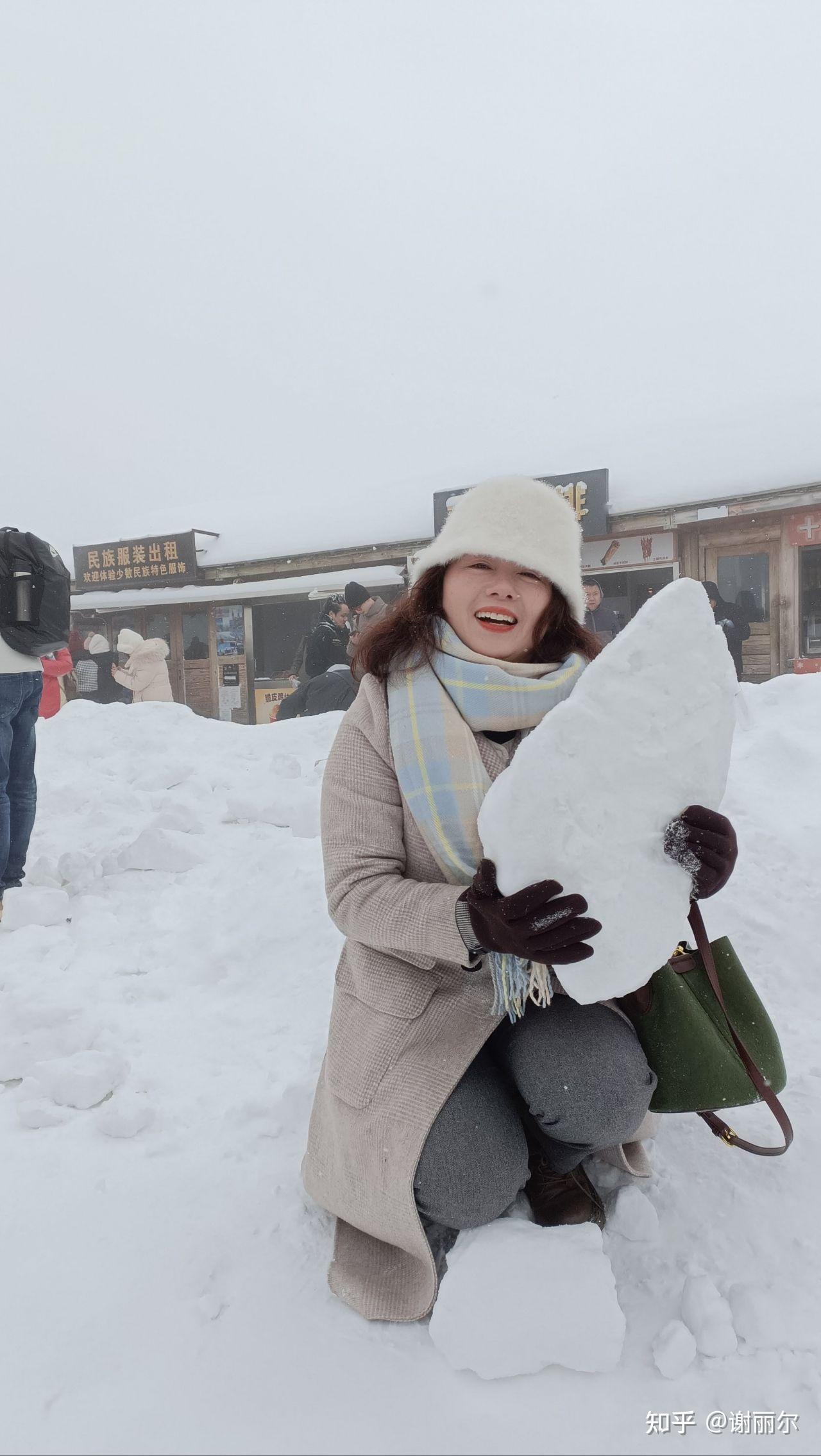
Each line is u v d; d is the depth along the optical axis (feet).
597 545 40.34
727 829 4.63
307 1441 4.09
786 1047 7.30
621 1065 4.90
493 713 5.00
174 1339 4.72
